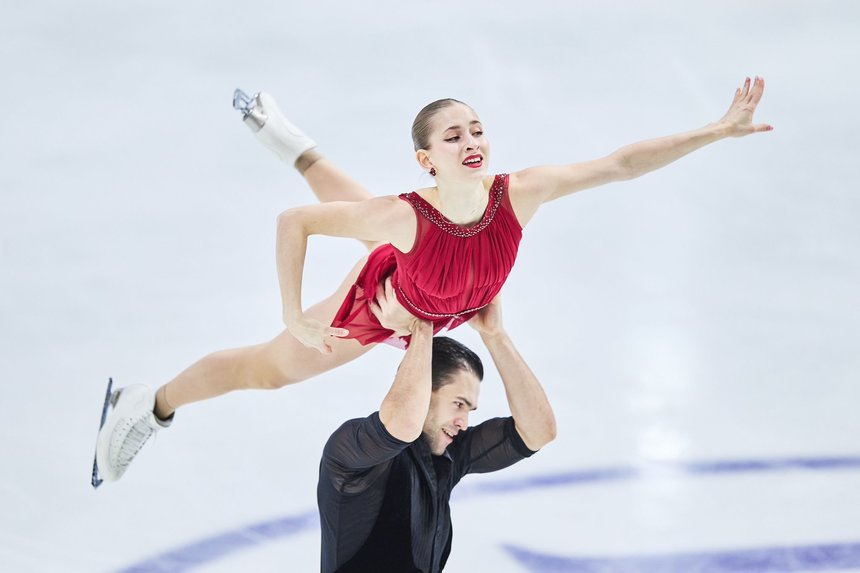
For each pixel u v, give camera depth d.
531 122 39.50
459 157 17.12
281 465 22.95
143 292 29.89
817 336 28.09
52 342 27.53
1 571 19.36
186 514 21.34
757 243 33.22
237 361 21.70
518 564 19.53
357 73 42.69
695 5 48.88
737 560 19.42
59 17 46.34
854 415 24.41
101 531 20.77
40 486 22.25
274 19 46.72
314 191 23.55
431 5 48.09
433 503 17.52
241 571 19.53
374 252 20.00
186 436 24.12
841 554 19.52
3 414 24.66
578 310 29.67
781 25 47.38
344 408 25.06
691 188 36.81
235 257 31.83
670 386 25.86
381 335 20.11
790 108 41.47
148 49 44.31
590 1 48.53
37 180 35.94
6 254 31.66
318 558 19.97
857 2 49.69
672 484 22.03
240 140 38.81
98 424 24.45
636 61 44.12
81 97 41.12
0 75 42.25
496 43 45.06
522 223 18.20
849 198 35.56
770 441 23.47
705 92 41.97
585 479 22.36
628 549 19.91
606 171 18.64
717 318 29.09
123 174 36.44
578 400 25.28
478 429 18.84
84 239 32.59
